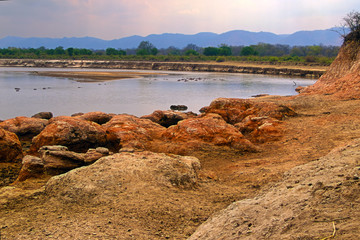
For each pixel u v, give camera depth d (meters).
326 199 4.82
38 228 6.19
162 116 23.02
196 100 39.88
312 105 20.61
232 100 21.48
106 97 41.38
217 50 154.50
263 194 7.01
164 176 8.81
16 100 38.03
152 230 6.26
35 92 45.12
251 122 16.83
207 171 10.48
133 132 15.44
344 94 22.31
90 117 20.30
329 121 15.94
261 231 4.61
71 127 13.90
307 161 10.62
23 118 19.66
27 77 68.69
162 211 7.09
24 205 7.48
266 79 71.69
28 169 10.35
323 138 13.47
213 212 7.12
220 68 104.19
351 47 29.42
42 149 11.42
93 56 144.88
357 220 3.80
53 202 7.66
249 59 118.19
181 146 14.14
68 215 6.88
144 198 7.71
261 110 18.86
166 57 137.88
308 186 5.76
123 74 82.31
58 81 60.91
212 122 15.47
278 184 7.36
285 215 4.79
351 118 15.83
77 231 6.00
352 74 25.23
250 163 11.62
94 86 53.66
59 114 30.41
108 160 9.66
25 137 19.06
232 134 14.63
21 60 124.94
